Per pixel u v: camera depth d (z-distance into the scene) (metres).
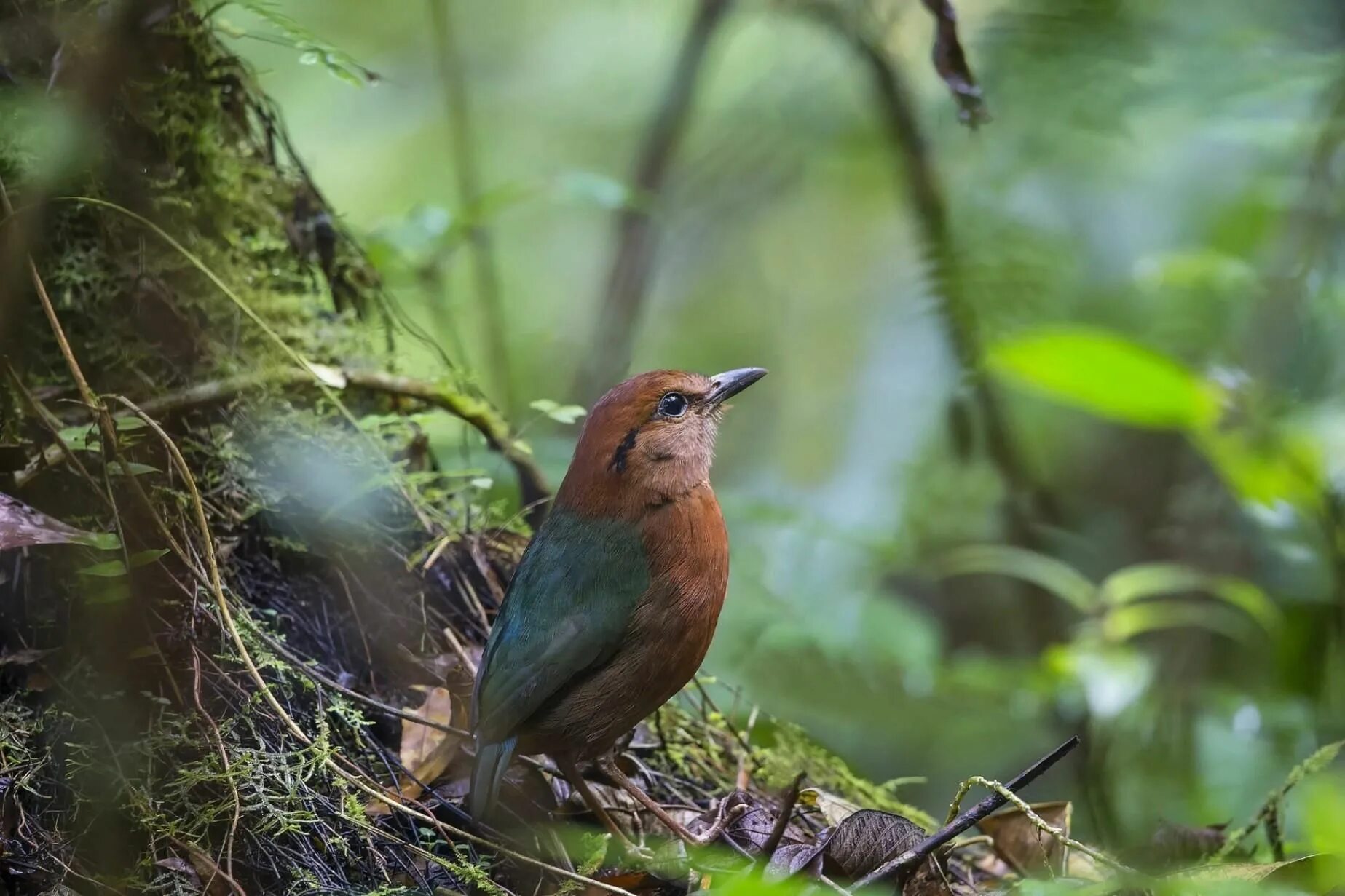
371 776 8.14
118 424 8.12
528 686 7.98
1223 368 10.55
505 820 8.30
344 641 9.00
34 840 7.23
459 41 15.82
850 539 11.95
